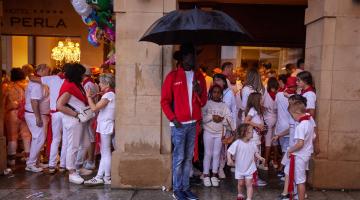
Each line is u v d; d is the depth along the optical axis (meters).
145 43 5.30
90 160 6.55
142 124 5.41
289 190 4.68
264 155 7.21
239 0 9.53
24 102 6.61
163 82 5.36
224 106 5.65
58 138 6.23
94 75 7.72
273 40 10.23
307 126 4.54
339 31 5.43
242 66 10.12
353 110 5.52
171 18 4.34
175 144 4.92
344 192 5.50
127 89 5.38
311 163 5.66
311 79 5.45
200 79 5.04
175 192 5.00
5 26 11.46
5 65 14.10
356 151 5.56
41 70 6.46
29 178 5.98
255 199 5.15
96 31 6.01
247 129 4.73
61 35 11.58
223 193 5.38
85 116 5.65
